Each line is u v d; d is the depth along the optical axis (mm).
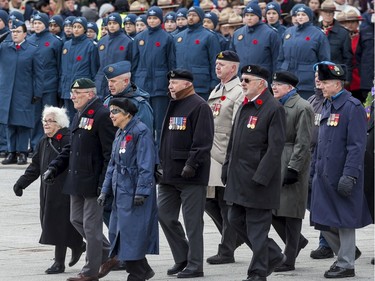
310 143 25656
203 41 41781
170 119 24734
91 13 50500
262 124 23125
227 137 26578
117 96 25203
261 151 23156
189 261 24594
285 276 24812
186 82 24625
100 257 23984
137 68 43156
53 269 25250
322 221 24391
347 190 23828
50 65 44625
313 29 39750
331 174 24281
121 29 43562
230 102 26578
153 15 42469
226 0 47438
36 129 45094
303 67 39625
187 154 24484
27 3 51094
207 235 30703
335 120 24250
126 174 22828
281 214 25516
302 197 25672
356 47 42844
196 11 41875
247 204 23062
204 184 24469
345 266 24484
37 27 44625
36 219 32906
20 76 43094
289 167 25312
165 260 27141
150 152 22719
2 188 38000
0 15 45156
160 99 42750
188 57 41906
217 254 26891
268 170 22844
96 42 45531
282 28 42000
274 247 23484
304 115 25547
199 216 24578
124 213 22750
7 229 31328
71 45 44188
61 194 25062
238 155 23312
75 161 23906
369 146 26141
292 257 25688
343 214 24219
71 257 26172
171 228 24984
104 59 43531
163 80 42656
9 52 43156
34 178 25703
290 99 25766
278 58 40375
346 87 42781
